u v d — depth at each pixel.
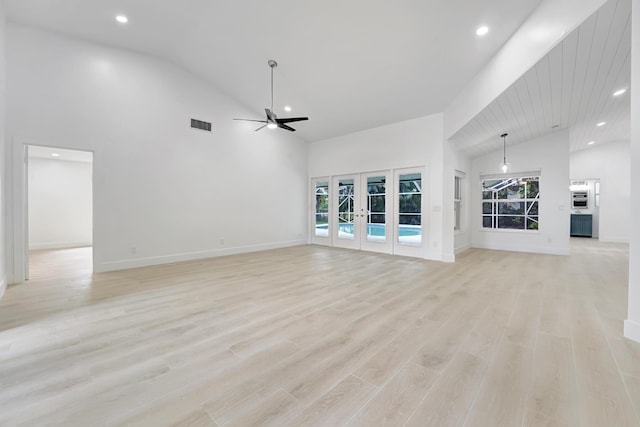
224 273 4.32
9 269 3.69
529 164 6.38
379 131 6.35
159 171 4.97
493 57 3.74
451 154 5.45
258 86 5.45
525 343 2.09
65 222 7.37
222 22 3.96
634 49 2.02
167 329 2.36
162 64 4.98
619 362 1.82
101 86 4.37
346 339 2.18
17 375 1.71
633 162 2.07
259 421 1.34
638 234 2.06
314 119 6.37
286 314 2.68
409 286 3.62
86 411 1.41
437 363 1.84
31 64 3.82
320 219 7.68
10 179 3.69
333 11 3.48
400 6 3.24
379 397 1.51
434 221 5.49
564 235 6.01
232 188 6.04
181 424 1.32
